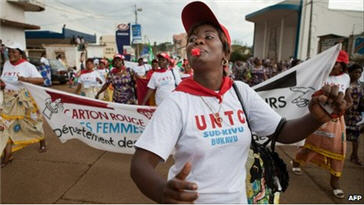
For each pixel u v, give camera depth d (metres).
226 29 1.32
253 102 1.38
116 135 3.59
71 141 4.84
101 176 3.49
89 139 3.62
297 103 3.39
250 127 1.33
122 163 3.94
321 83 3.29
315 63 3.31
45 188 3.13
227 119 1.22
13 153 4.20
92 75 6.49
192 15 1.32
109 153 4.31
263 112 1.36
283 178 1.55
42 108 3.55
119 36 15.79
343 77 3.48
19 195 2.95
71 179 3.38
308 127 1.25
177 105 1.16
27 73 3.85
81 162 3.93
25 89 3.80
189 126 1.14
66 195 2.99
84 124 3.58
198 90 1.21
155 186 0.94
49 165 3.79
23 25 10.67
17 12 10.91
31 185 3.19
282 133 1.35
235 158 1.23
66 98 3.54
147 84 5.48
